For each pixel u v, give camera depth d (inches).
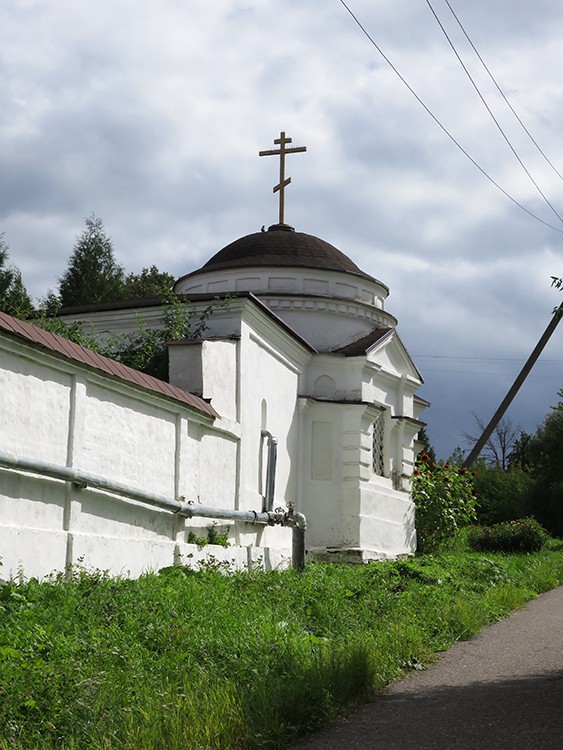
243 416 679.1
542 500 1651.1
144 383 516.7
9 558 392.8
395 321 981.8
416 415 1087.6
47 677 268.7
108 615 352.5
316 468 850.1
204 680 299.6
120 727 250.8
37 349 419.5
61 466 430.6
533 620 516.7
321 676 307.1
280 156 1010.7
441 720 282.2
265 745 256.7
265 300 901.8
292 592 481.1
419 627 436.8
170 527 550.9
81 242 1707.7
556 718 281.4
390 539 895.1
